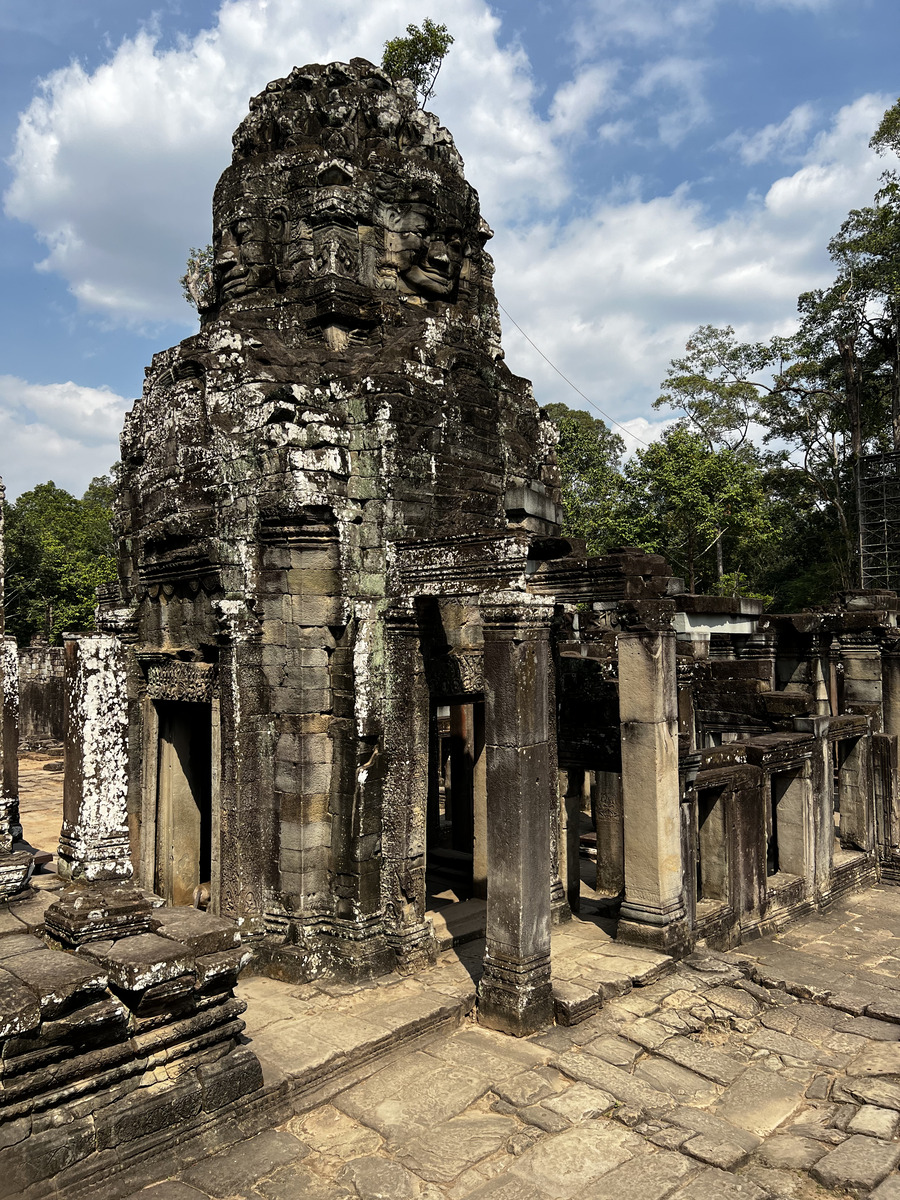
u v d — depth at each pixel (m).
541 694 7.94
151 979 5.87
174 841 10.91
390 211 11.29
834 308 36.06
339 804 9.15
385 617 9.23
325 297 10.37
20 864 8.88
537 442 12.76
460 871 12.25
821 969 9.98
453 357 10.42
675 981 8.96
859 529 34.66
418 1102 6.76
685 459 30.67
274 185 11.34
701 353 41.28
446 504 9.99
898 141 32.78
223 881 9.34
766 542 33.88
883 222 34.25
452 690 9.95
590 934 10.20
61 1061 5.55
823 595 38.12
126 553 12.05
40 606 43.31
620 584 9.79
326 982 8.74
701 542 31.91
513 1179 5.82
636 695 9.70
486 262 13.04
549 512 11.58
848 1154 6.07
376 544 9.34
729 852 10.77
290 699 9.24
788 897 11.87
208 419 10.21
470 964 9.31
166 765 10.98
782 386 38.66
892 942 11.09
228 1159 6.05
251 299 11.23
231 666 9.30
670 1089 7.00
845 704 15.48
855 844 14.11
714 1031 8.09
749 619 15.32
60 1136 5.44
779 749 11.64
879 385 37.09
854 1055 7.75
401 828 9.12
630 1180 5.80
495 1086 6.96
